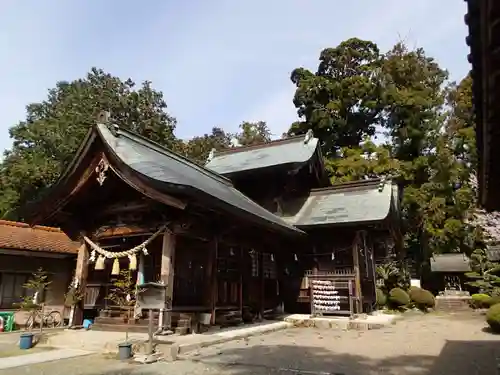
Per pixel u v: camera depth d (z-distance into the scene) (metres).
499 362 8.18
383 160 32.25
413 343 11.00
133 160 11.40
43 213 13.19
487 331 13.88
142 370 7.52
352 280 16.88
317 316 16.44
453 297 26.59
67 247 17.62
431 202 32.53
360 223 16.38
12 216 27.64
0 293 15.24
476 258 28.53
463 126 34.62
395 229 21.27
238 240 14.45
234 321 13.80
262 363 8.07
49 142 28.64
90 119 29.53
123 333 11.01
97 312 13.43
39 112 33.00
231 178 20.66
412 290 25.08
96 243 13.22
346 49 38.34
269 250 17.05
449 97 38.56
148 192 10.82
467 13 3.83
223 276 13.51
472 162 32.91
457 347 10.25
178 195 10.29
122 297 12.25
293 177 20.59
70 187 12.55
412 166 33.88
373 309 20.52
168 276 10.92
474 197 31.52
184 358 8.65
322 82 37.28
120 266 13.61
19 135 29.67
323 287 16.95
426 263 34.09
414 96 35.25
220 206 10.90
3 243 15.16
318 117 36.69
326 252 18.00
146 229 12.01
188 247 13.49
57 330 14.38
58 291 17.19
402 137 35.53
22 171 26.84
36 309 13.91
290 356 8.87
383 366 7.79
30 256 16.30
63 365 8.03
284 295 18.31
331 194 20.59
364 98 36.44
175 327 11.15
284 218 18.83
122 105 32.19
